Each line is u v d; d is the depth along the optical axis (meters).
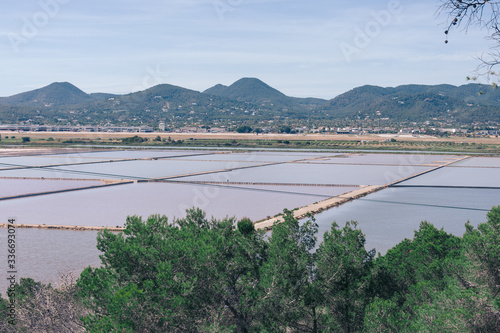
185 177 152.75
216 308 25.86
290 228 31.34
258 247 31.08
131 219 30.94
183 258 26.06
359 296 27.42
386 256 34.53
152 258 25.80
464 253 25.69
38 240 67.62
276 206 97.75
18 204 100.50
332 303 27.33
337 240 30.83
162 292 23.14
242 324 26.98
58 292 29.23
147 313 22.12
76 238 68.94
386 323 22.97
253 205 99.06
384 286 28.77
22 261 56.41
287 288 26.16
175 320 23.38
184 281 24.95
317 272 28.47
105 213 89.81
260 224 76.44
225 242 30.41
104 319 21.70
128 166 189.12
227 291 27.66
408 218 85.12
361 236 31.05
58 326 25.84
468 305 20.86
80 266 54.41
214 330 23.52
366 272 28.62
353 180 145.00
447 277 26.34
